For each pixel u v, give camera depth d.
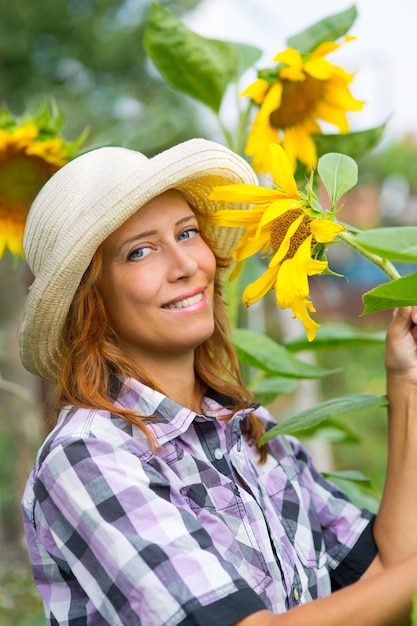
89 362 1.52
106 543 1.32
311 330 1.40
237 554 1.46
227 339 1.75
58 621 1.45
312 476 1.80
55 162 2.25
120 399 1.54
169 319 1.52
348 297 7.13
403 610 1.25
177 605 1.25
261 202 1.44
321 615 1.25
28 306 1.55
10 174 2.27
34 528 1.49
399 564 1.28
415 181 9.38
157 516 1.34
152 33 2.15
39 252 1.55
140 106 7.55
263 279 1.46
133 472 1.38
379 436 5.41
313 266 1.37
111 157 1.51
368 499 2.17
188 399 1.64
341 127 2.12
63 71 7.39
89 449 1.39
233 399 1.71
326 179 1.40
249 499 1.54
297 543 1.63
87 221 1.46
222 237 1.80
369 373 6.39
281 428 1.63
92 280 1.52
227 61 2.19
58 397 1.58
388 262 1.40
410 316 1.65
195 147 1.55
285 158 1.39
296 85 2.07
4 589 2.85
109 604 1.32
